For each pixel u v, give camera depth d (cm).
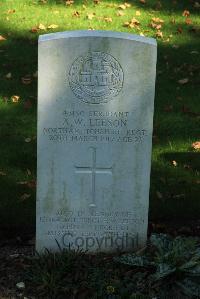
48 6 503
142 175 275
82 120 267
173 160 342
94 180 274
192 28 475
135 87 265
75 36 257
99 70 262
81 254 277
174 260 263
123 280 263
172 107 386
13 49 443
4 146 349
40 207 275
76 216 277
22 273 270
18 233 297
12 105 383
